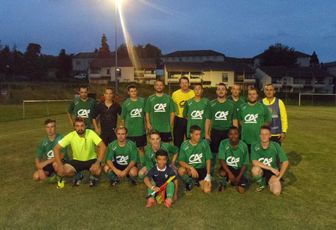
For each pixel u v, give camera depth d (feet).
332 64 291.58
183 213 19.74
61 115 84.17
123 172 24.29
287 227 17.95
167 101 29.01
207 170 24.09
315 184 25.58
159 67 272.10
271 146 23.90
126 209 20.33
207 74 234.38
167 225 18.08
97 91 147.23
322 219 19.03
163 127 29.30
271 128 27.35
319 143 44.47
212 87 212.64
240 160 24.08
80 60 348.18
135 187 24.62
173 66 236.43
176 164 27.02
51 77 281.54
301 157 35.40
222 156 24.18
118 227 17.83
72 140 24.36
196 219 18.88
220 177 25.49
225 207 20.70
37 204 21.04
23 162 32.35
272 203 21.42
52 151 25.57
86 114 31.01
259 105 26.30
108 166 25.39
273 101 27.43
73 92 136.36
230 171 24.13
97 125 31.35
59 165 23.88
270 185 23.57
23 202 21.38
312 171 29.50
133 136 29.19
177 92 30.07
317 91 247.29
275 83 250.16
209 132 28.09
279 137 27.61
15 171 28.89
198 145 24.00
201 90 27.58
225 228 17.78
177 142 30.42
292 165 31.73
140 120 29.19
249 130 26.43
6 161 32.76
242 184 23.48
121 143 24.66
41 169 25.48
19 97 120.98
